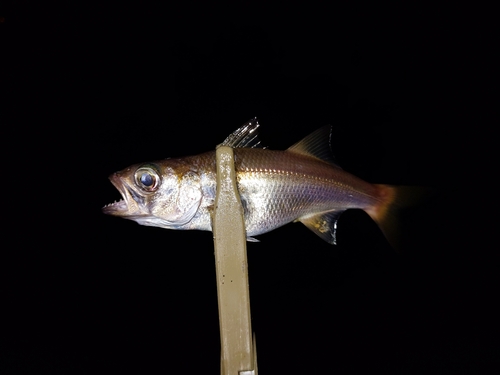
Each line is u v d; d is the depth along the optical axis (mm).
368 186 400
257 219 351
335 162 392
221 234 254
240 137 357
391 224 403
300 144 377
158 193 333
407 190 406
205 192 338
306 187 366
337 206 389
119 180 334
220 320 247
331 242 387
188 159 345
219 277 251
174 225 344
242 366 244
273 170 354
